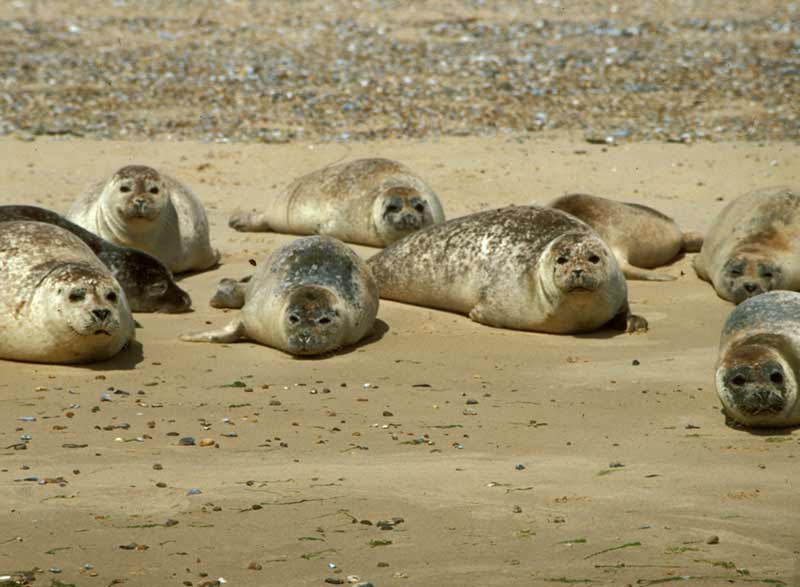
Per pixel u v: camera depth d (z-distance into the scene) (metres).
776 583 18.42
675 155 64.00
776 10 114.00
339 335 34.03
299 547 19.91
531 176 60.31
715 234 43.59
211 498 22.16
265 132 69.38
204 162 62.91
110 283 32.66
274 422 27.36
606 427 27.02
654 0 118.31
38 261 33.22
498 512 21.48
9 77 82.12
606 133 69.19
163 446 25.47
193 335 35.31
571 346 35.22
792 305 28.89
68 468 23.88
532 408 28.61
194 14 106.69
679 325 37.41
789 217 42.16
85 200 45.19
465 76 83.81
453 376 31.70
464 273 38.59
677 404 28.91
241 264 46.00
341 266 35.84
